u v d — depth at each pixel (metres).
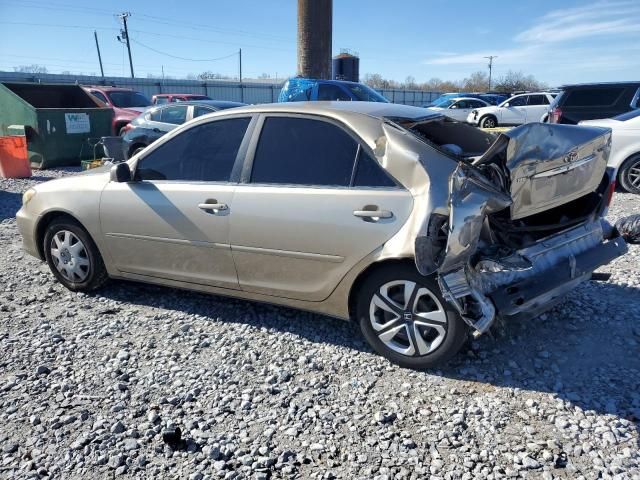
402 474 2.53
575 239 3.58
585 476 2.47
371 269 3.38
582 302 4.22
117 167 4.11
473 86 70.88
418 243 2.95
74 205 4.44
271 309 4.30
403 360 3.37
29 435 2.86
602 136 3.46
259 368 3.46
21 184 10.42
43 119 12.05
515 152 3.02
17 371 3.47
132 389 3.26
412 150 3.16
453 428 2.83
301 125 3.65
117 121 14.70
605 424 2.80
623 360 3.41
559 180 3.34
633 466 2.51
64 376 3.41
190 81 38.31
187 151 4.07
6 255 5.92
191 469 2.59
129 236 4.24
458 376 3.30
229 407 3.06
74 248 4.61
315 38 12.58
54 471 2.59
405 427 2.86
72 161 12.84
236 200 3.72
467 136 4.29
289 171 3.61
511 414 2.93
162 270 4.22
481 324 3.06
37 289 4.87
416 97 48.41
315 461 2.63
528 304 3.21
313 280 3.56
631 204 7.71
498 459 2.60
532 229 3.50
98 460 2.65
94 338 3.91
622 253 3.78
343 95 11.45
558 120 11.16
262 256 3.69
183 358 3.60
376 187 3.28
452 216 2.87
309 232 3.45
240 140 3.84
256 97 41.44
